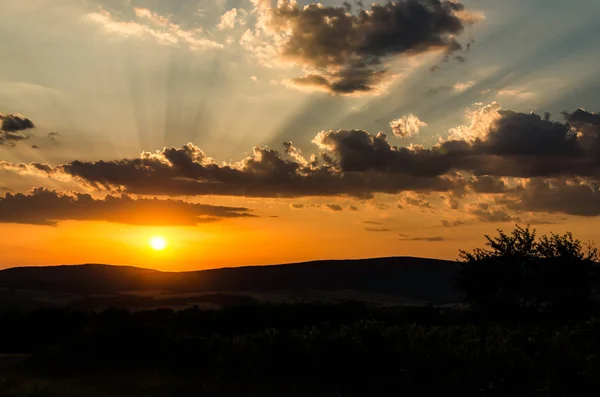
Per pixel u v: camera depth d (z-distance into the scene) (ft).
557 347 54.54
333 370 61.36
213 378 66.23
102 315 129.90
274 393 57.93
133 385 63.21
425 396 54.80
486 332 65.10
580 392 50.62
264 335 68.95
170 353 75.77
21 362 79.66
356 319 120.26
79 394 56.39
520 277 97.35
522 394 52.24
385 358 60.44
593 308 98.07
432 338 62.64
